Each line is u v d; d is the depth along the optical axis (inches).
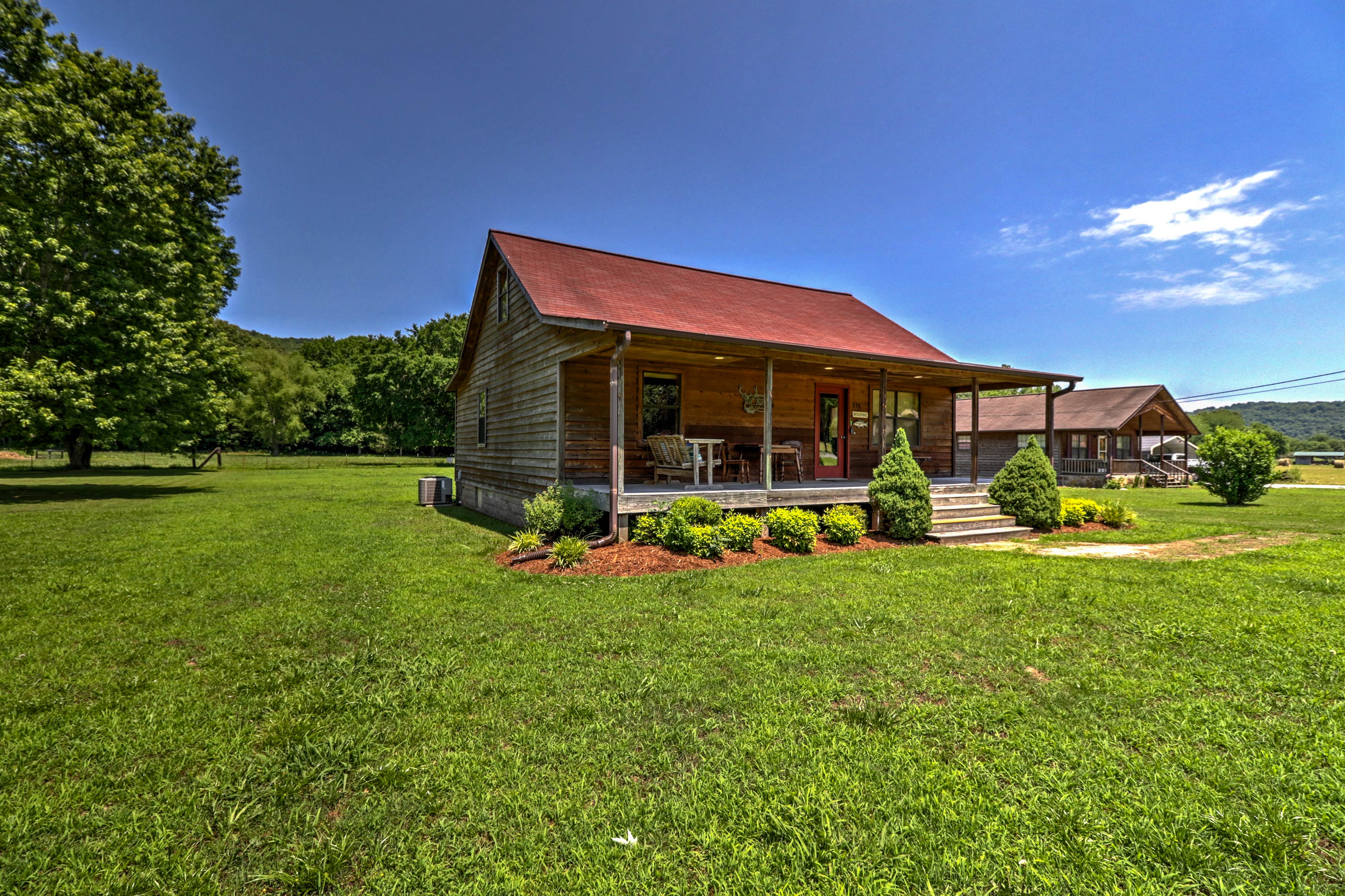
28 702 137.9
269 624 200.7
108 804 99.2
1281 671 148.8
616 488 323.6
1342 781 100.0
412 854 86.4
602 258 552.7
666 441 383.2
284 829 92.4
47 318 601.9
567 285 440.1
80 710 134.3
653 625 193.8
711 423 472.4
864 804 95.4
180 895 78.8
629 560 291.9
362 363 2009.1
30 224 598.9
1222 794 97.2
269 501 645.9
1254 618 193.5
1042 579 255.0
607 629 190.4
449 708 133.9
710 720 126.3
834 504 393.1
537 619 202.1
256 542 371.2
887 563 291.4
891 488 378.6
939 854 83.8
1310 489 937.5
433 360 1770.4
